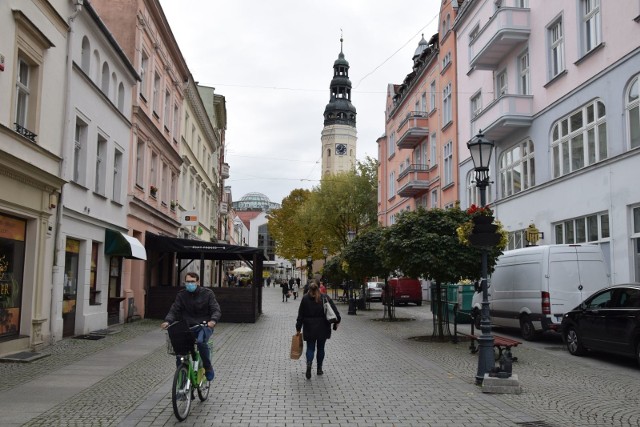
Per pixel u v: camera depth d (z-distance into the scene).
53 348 12.98
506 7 23.06
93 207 16.42
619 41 17.14
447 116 33.69
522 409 7.64
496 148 26.02
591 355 12.96
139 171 22.22
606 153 17.88
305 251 59.56
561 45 20.95
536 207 22.23
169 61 26.61
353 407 7.69
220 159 55.66
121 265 19.95
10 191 11.29
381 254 16.72
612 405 7.91
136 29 20.47
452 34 32.31
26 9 11.81
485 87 27.72
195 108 34.88
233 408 7.57
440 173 34.66
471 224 11.29
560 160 20.72
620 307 11.52
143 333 16.64
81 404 7.65
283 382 9.55
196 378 7.41
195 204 37.19
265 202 158.62
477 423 6.87
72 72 14.42
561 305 15.05
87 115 15.70
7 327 11.77
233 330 19.02
